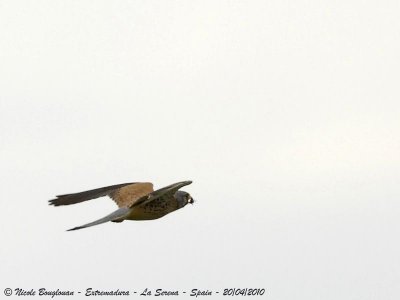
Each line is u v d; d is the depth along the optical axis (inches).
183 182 581.6
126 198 620.4
